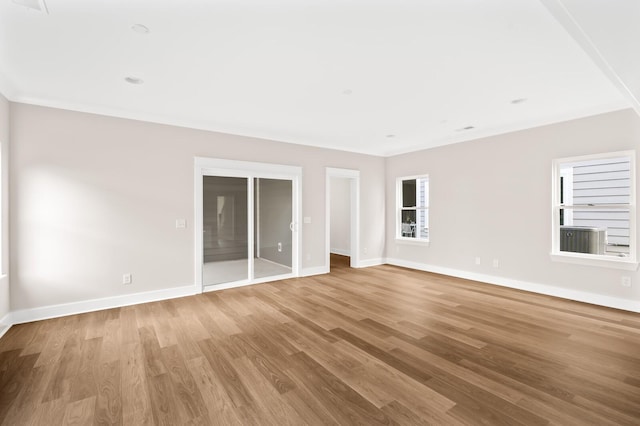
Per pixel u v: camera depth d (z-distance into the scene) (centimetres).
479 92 329
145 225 403
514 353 255
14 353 257
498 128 471
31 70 273
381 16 198
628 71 212
